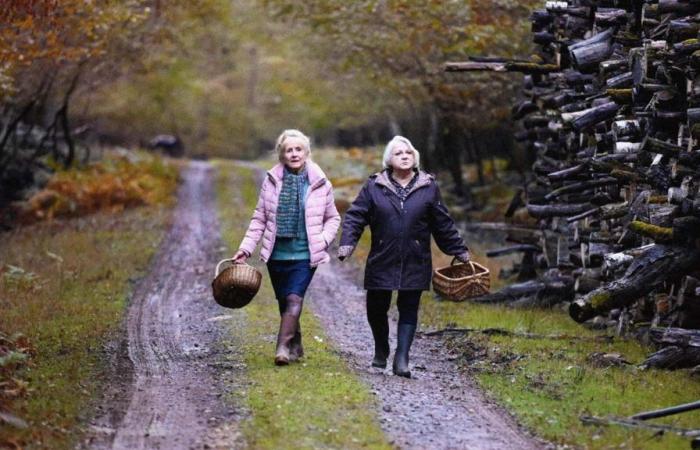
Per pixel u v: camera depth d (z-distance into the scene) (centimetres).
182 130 9375
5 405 1165
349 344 1705
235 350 1602
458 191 4419
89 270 2598
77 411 1195
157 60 4766
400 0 3169
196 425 1155
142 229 3675
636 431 1134
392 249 1398
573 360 1547
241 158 9969
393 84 3966
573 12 1980
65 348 1606
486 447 1090
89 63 4391
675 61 1526
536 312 2111
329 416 1172
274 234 1417
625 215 1806
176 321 1919
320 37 4322
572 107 2041
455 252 1422
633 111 1702
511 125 3894
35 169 4716
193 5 4175
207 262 2856
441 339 1772
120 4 3341
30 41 2633
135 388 1341
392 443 1084
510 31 3119
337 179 4891
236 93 9750
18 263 2702
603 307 1551
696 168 1524
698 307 1583
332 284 2491
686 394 1327
